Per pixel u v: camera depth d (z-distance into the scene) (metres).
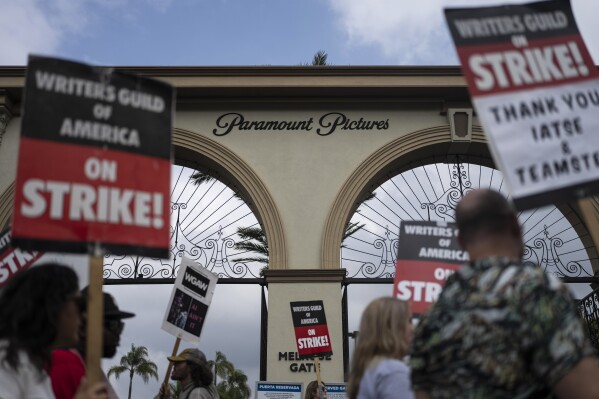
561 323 1.95
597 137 2.90
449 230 5.05
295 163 13.34
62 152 2.76
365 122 13.66
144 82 3.01
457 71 13.55
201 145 13.38
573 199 2.78
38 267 2.79
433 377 2.13
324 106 13.77
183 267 7.76
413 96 13.71
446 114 13.73
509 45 2.98
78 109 2.83
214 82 13.43
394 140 13.40
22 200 2.65
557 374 1.93
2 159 13.22
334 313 12.09
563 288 2.04
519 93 2.90
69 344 2.85
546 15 3.08
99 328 2.52
